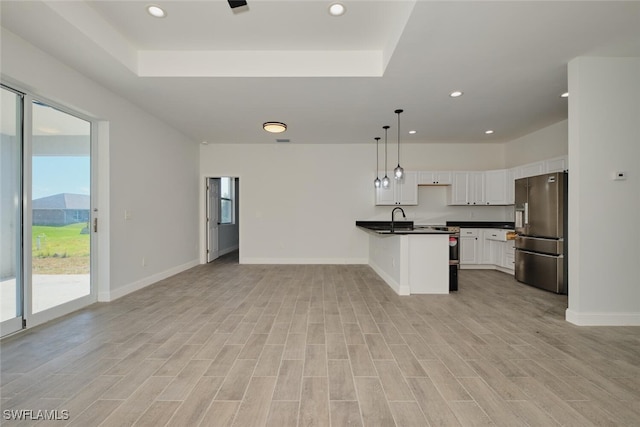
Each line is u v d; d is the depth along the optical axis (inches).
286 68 124.3
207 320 116.6
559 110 166.2
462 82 130.5
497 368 80.8
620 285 112.1
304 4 94.8
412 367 81.2
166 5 96.0
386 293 158.2
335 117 178.4
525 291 163.0
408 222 246.8
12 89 101.7
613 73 110.3
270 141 240.1
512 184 218.2
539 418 60.9
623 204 111.3
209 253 256.7
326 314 124.4
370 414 62.2
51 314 116.2
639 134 111.2
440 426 58.7
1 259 99.9
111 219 142.0
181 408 64.0
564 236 155.5
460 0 79.3
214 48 123.0
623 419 60.6
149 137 173.6
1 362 83.1
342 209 249.9
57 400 66.4
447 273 157.9
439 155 248.1
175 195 205.9
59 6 86.0
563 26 91.0
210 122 188.9
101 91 134.2
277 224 249.9
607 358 86.5
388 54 113.6
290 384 72.9
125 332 104.4
